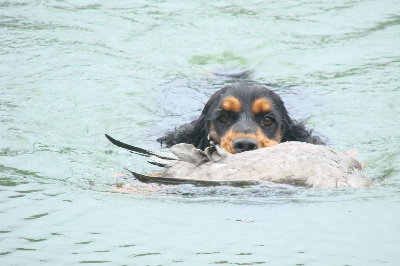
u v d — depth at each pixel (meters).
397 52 16.06
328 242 7.93
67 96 13.62
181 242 7.98
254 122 11.75
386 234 8.06
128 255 7.71
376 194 9.10
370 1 18.84
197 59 16.06
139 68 15.30
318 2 18.84
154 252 7.77
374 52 16.14
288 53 16.33
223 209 8.79
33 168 10.37
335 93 14.25
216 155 9.11
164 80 14.98
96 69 14.98
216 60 16.06
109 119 12.84
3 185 9.70
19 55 15.38
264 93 12.16
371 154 11.34
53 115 12.70
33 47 15.83
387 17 17.95
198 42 16.72
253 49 16.55
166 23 17.53
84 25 17.22
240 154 9.16
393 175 10.34
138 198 9.22
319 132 12.57
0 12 17.78
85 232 8.28
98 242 8.02
